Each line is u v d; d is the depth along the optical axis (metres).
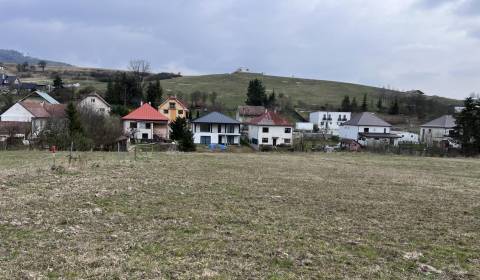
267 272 6.68
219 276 6.38
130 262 6.76
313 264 7.20
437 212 12.48
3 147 34.41
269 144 60.97
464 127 52.31
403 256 7.90
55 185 13.81
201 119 60.78
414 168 28.19
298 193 14.81
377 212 12.03
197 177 17.89
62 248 7.34
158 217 10.00
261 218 10.45
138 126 57.94
